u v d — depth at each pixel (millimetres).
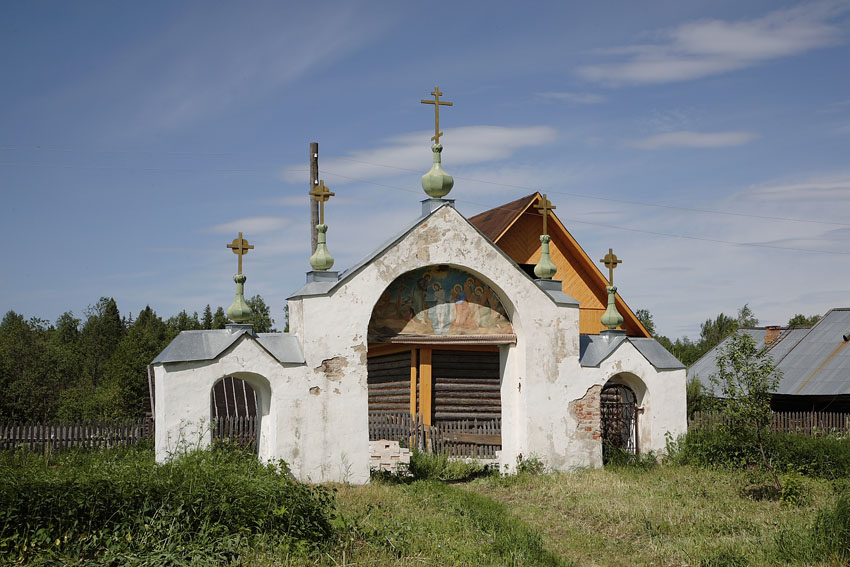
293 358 18562
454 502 16641
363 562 11766
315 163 32250
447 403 26188
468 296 21016
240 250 18875
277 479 13445
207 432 17656
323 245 19500
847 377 34156
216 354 17797
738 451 21281
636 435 22859
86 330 99438
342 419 18859
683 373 23172
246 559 11125
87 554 10852
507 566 12414
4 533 10773
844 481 18734
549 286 21953
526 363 21016
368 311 19328
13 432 23125
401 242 19797
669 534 14656
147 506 11555
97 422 23797
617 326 22906
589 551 13781
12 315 95062
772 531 14305
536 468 20766
